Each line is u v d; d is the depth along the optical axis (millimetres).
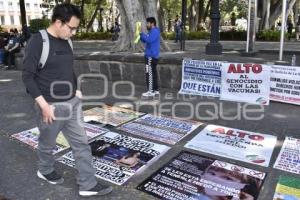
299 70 6359
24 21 24750
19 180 3695
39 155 3512
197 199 3350
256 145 4633
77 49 17234
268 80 6703
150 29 7152
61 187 3561
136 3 10086
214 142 4734
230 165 4043
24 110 6305
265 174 3838
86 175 3352
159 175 3801
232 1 40562
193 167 3986
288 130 5191
